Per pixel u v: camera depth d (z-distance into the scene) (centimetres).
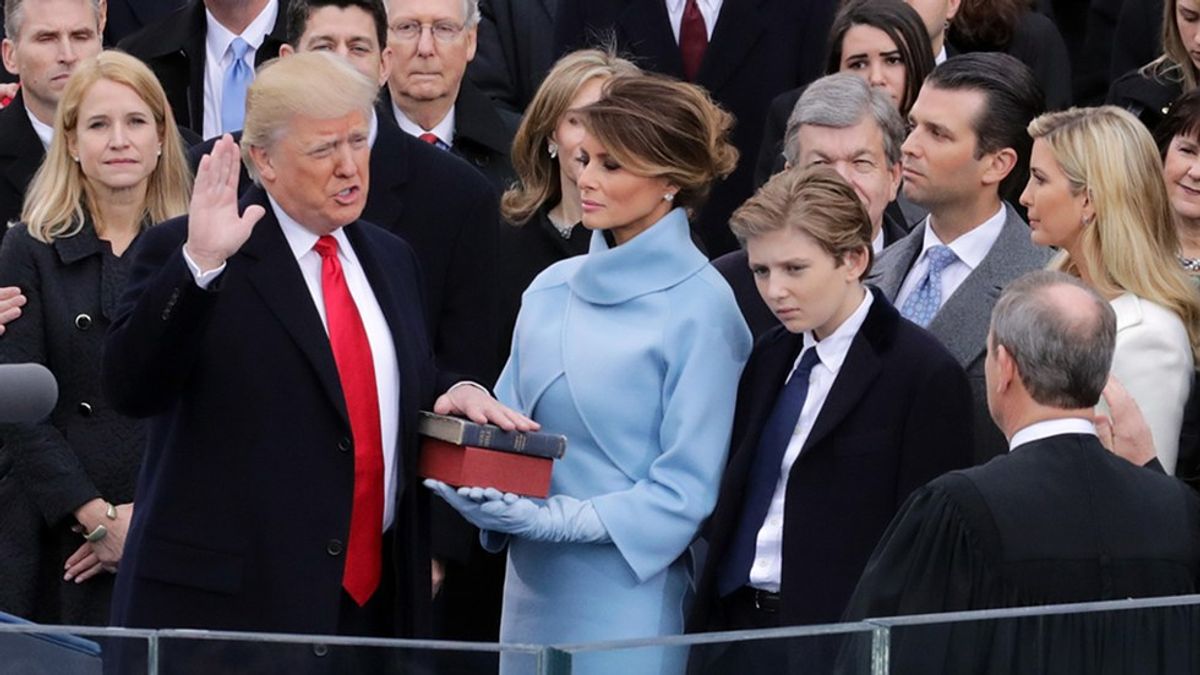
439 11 2527
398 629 1777
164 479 1733
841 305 1778
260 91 1738
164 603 1717
